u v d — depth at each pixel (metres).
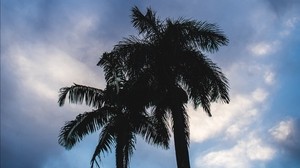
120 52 18.67
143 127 20.88
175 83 18.78
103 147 20.23
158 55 18.69
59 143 20.31
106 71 20.67
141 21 19.64
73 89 20.95
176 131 17.53
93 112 20.83
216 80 18.50
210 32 19.25
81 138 20.50
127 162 20.19
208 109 18.91
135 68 18.12
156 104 18.70
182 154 17.03
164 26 19.58
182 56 18.58
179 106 18.06
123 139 20.20
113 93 20.64
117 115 20.80
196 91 18.34
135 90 18.62
